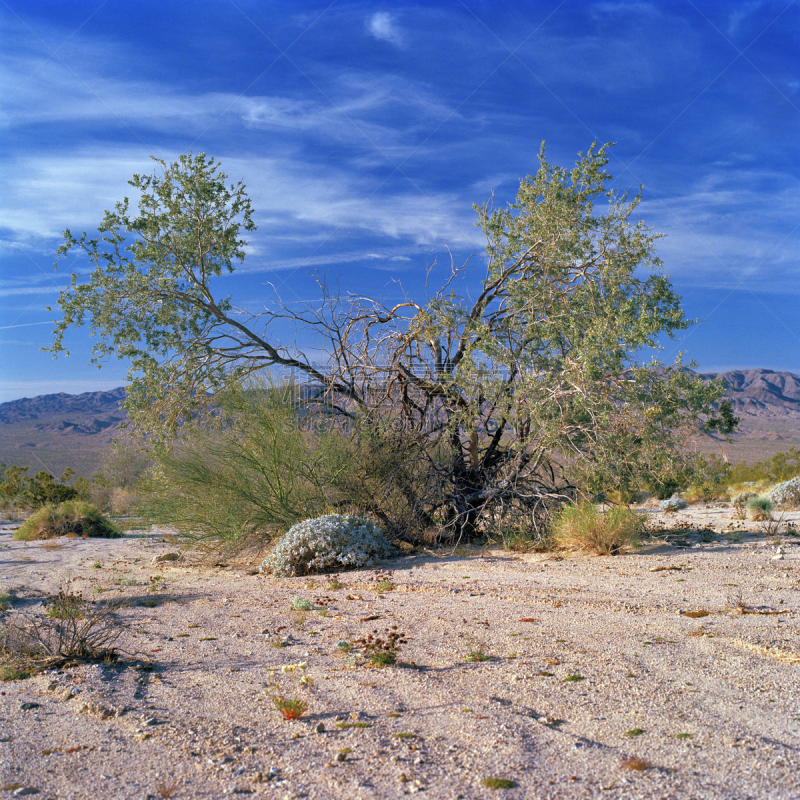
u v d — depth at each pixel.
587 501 12.41
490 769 3.10
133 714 4.27
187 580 11.50
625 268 12.04
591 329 11.10
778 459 26.64
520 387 11.73
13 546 17.80
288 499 13.48
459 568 10.77
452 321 12.90
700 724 3.59
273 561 11.62
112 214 13.94
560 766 3.11
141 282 13.81
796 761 3.06
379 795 2.90
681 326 12.04
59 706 4.57
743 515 15.48
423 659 5.31
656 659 4.91
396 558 12.67
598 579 8.78
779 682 4.25
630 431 11.20
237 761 3.40
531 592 8.14
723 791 2.79
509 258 13.70
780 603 6.60
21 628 6.39
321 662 5.41
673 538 12.03
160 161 14.34
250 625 7.26
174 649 6.22
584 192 13.08
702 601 6.96
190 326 14.44
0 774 3.38
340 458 13.86
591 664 4.87
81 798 3.06
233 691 4.70
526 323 12.94
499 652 5.40
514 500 13.73
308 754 3.43
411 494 14.20
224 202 14.65
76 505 21.05
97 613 7.47
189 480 13.29
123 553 15.92
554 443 11.96
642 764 3.08
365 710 4.10
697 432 11.20
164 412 14.27
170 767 3.38
